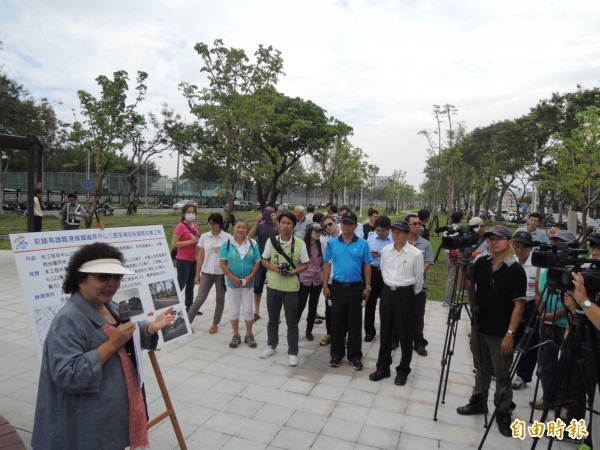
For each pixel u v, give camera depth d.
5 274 9.41
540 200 30.12
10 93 24.30
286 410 4.02
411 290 4.57
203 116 13.55
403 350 4.61
